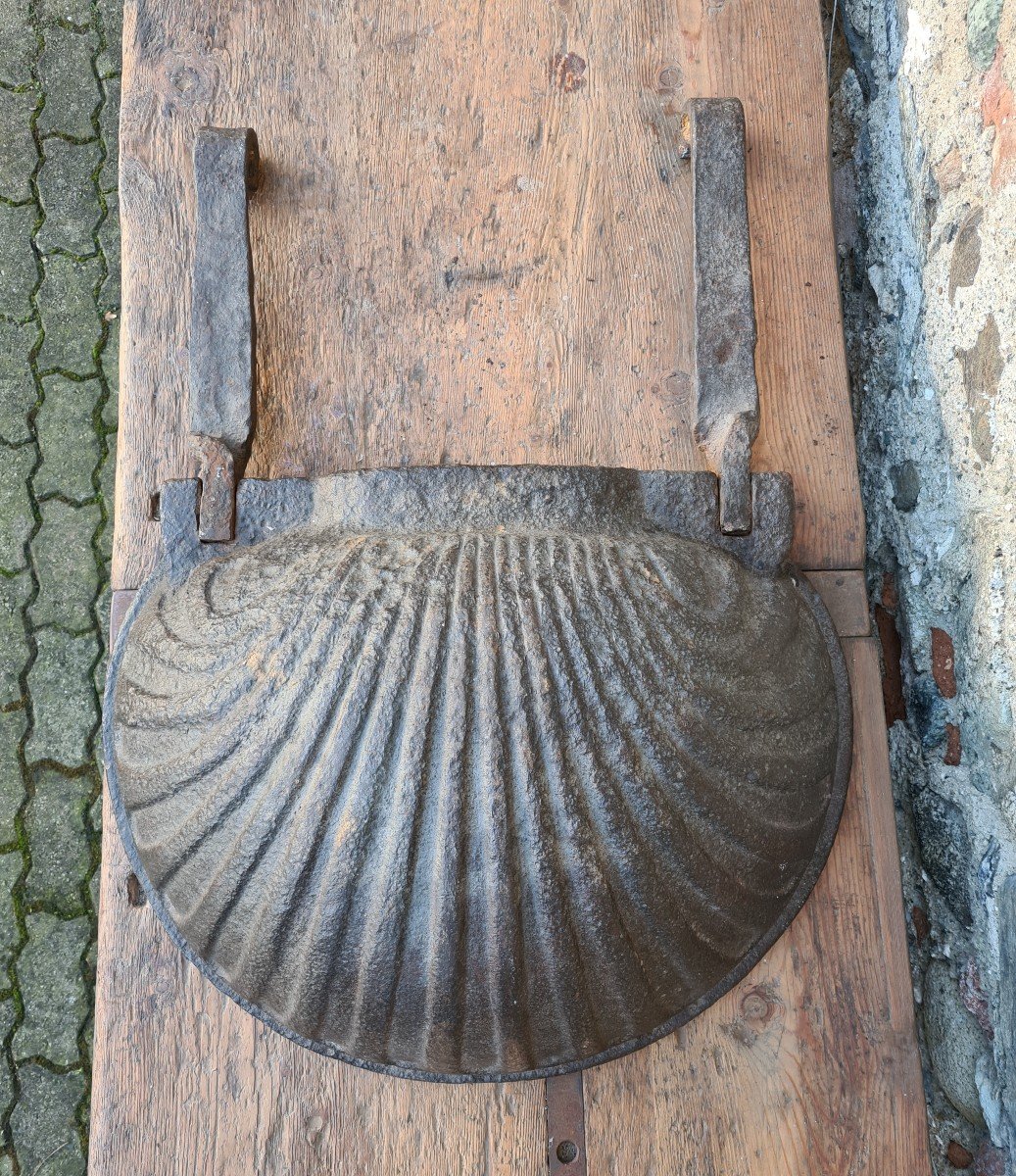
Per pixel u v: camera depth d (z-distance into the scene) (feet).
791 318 3.96
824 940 3.59
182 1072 3.44
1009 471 3.18
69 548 6.20
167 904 3.27
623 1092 3.48
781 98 4.12
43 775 5.96
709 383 3.63
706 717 2.91
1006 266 3.17
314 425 3.81
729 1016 3.54
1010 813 3.30
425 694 2.69
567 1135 3.44
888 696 4.27
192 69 4.03
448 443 3.83
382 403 3.84
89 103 6.56
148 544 3.72
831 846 3.52
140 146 3.96
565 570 2.91
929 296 3.77
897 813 4.25
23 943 5.78
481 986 2.77
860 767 3.66
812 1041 3.53
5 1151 5.54
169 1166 3.38
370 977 2.79
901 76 4.03
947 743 3.76
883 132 4.25
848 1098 3.50
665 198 4.04
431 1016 2.82
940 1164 4.02
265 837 2.81
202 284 3.59
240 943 2.98
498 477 3.21
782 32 4.17
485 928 2.70
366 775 2.70
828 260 4.01
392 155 4.01
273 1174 3.38
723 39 4.16
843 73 4.66
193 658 3.01
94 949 5.81
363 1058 3.15
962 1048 3.79
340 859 2.72
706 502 3.47
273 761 2.80
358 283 3.92
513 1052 2.98
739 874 3.04
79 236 6.45
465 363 3.89
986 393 3.33
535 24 4.14
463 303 3.93
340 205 3.97
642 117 4.09
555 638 2.77
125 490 3.76
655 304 3.96
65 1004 5.73
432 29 4.11
